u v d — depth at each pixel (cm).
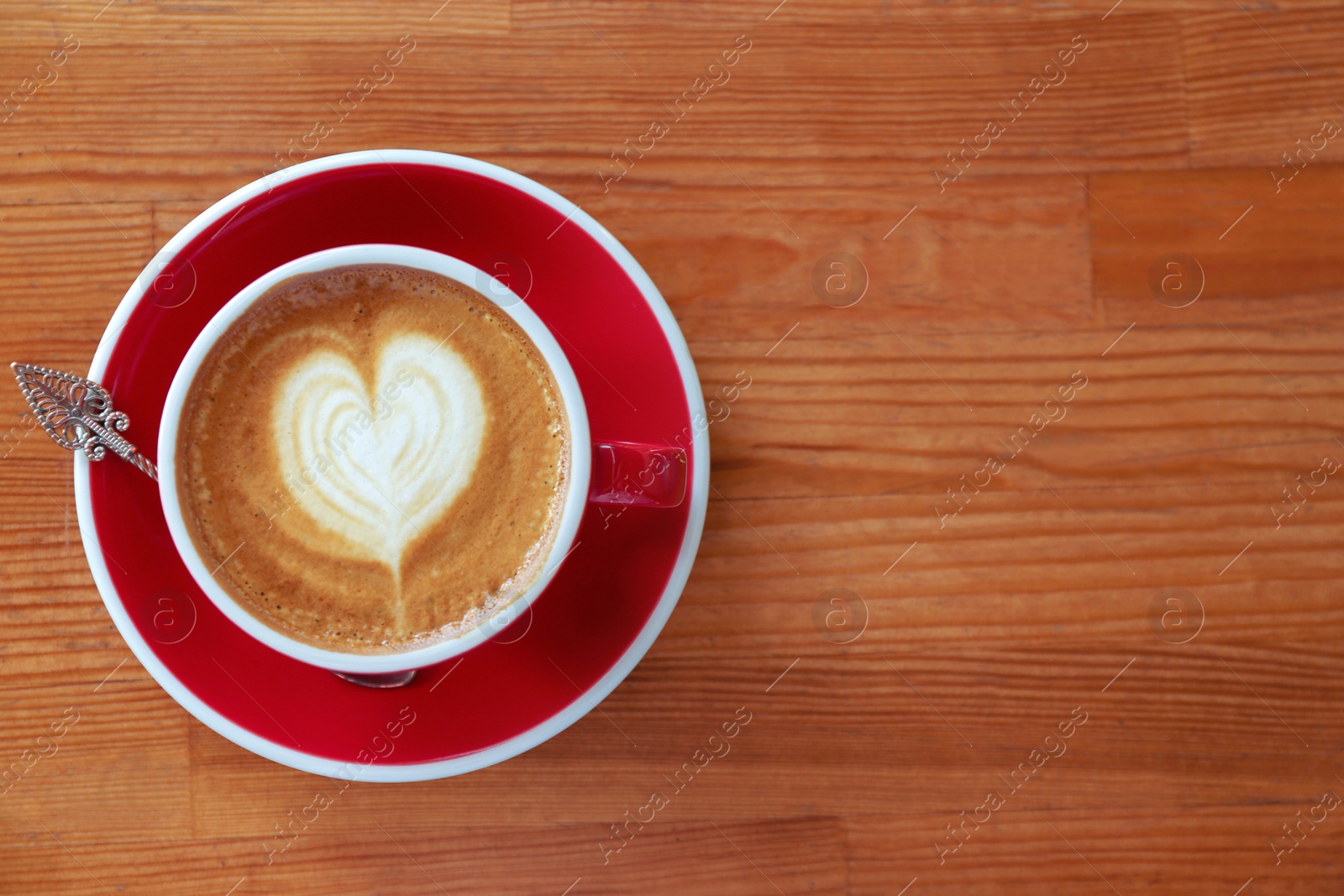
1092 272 55
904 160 55
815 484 55
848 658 55
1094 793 55
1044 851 55
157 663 51
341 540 51
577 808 55
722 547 55
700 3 55
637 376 51
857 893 55
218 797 54
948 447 55
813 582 55
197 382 50
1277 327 55
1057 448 55
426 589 51
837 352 55
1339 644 55
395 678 51
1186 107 55
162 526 51
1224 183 55
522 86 55
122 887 54
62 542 54
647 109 55
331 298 51
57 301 54
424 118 55
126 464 51
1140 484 55
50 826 54
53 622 54
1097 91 55
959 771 55
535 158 54
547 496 51
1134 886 55
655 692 55
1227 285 55
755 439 55
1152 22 55
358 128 54
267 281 50
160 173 54
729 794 55
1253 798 55
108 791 54
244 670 51
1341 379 55
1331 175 55
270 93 54
